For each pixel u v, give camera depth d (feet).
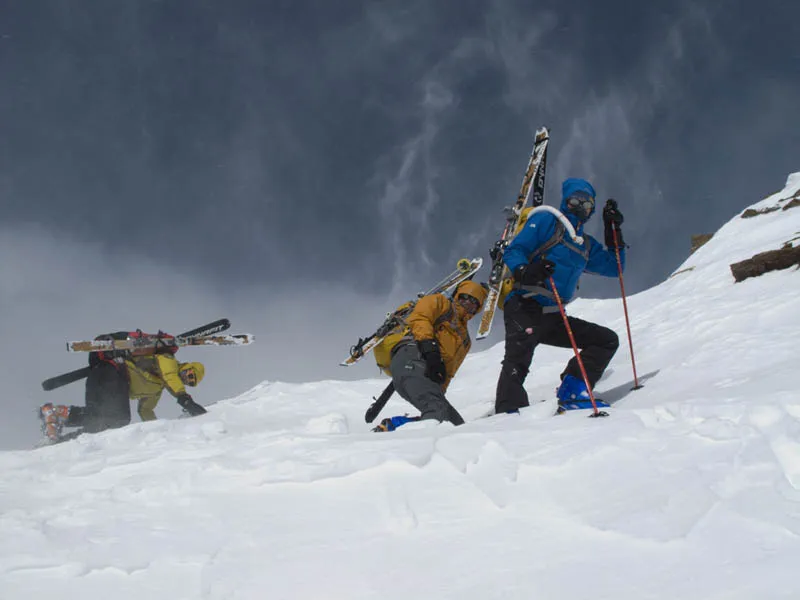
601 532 7.93
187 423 19.17
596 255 17.40
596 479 9.04
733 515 7.75
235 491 9.92
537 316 16.38
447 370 17.48
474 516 8.66
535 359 25.82
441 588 7.33
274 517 9.10
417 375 16.76
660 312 26.03
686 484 8.50
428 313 16.87
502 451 9.89
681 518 7.86
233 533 8.78
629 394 16.63
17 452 16.24
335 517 8.95
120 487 10.35
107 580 7.90
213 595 7.52
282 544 8.43
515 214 18.01
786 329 17.35
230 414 24.41
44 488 11.59
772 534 7.38
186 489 10.15
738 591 6.66
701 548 7.39
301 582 7.64
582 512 8.38
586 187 16.79
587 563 7.45
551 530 8.17
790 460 8.78
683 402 11.09
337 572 7.77
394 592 7.36
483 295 17.94
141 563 8.18
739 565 7.02
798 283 21.49
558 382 22.13
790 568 6.83
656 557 7.39
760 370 14.71
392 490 9.23
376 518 8.85
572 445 9.98
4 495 11.27
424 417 15.94
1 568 8.23
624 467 9.16
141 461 12.13
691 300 25.43
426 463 9.87
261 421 23.48
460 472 9.63
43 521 9.51
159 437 16.93
